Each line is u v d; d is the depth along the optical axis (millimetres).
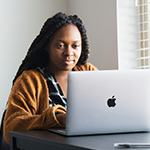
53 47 1607
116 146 844
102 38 2412
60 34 1591
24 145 1076
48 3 2654
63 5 2732
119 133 1120
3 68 2432
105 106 1081
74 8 2682
